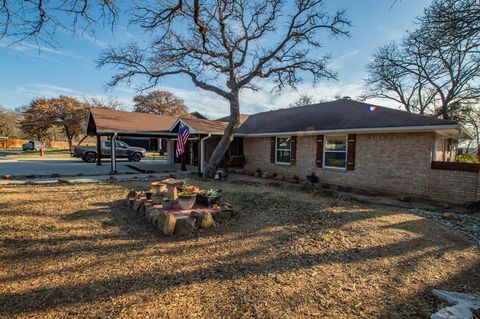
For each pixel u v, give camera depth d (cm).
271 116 1770
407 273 352
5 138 4916
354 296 295
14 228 500
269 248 431
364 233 501
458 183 805
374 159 1007
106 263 373
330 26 1264
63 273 342
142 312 262
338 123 1130
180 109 4409
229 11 1281
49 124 3647
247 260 387
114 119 1712
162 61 1338
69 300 282
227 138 1322
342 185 1111
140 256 398
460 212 709
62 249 418
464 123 2036
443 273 355
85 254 401
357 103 1379
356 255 405
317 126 1193
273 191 940
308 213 640
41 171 1402
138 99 4197
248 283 320
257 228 533
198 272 348
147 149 3738
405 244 453
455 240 485
